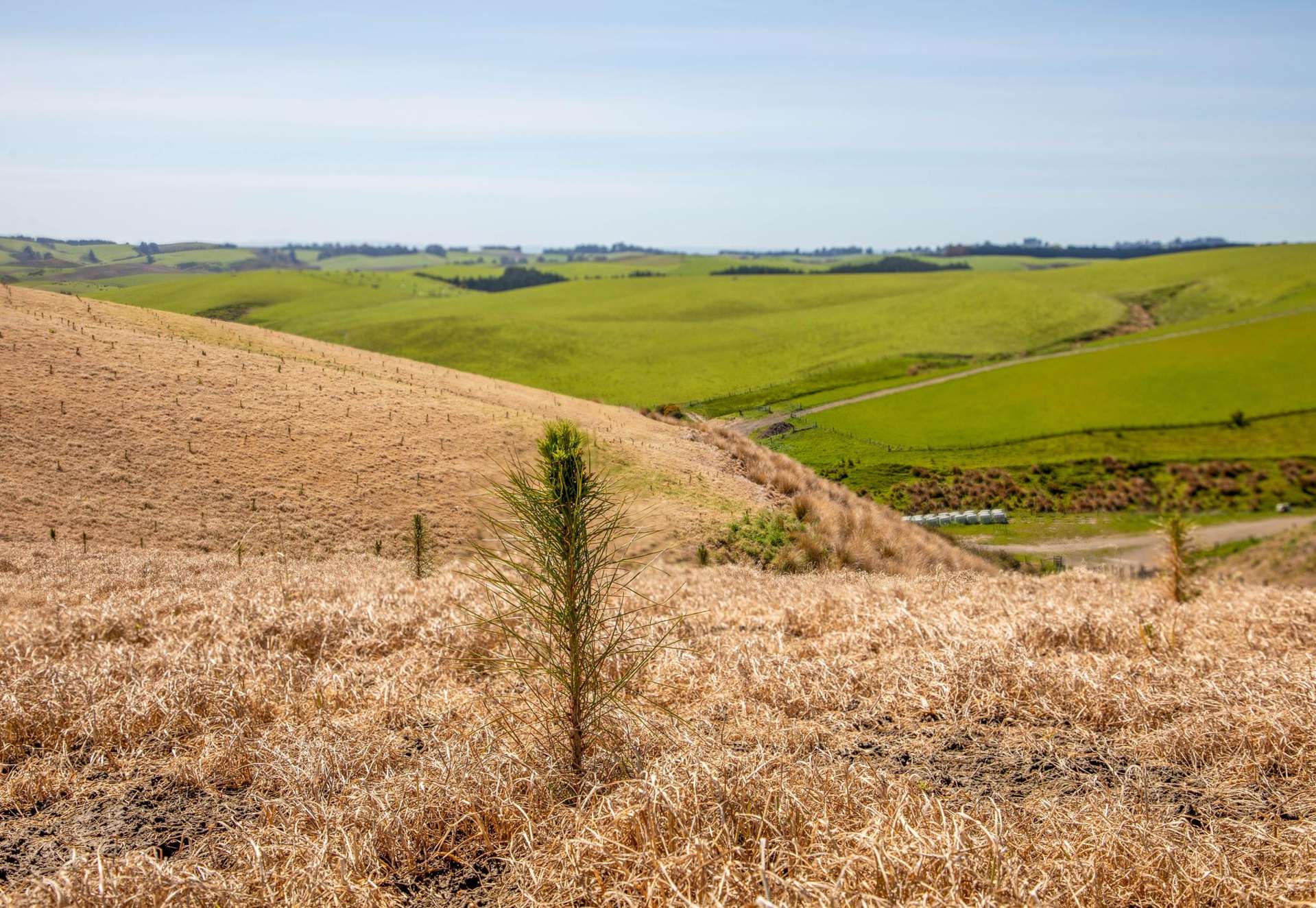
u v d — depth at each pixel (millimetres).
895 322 128125
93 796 5363
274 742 5914
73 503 23969
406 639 9055
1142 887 4004
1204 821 4793
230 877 4152
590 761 5223
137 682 6957
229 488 26922
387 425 34156
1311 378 77812
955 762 5680
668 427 44281
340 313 142375
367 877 4180
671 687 7164
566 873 4043
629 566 5496
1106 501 55531
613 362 112938
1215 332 100938
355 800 4789
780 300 165625
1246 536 46125
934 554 27312
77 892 3891
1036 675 6926
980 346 108875
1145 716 6324
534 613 5184
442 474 30609
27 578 15617
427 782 4922
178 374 34062
